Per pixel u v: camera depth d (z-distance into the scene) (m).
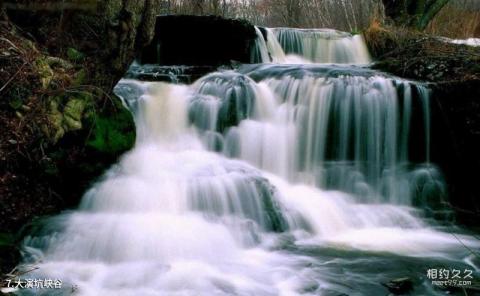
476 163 7.73
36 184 5.76
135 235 5.42
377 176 8.01
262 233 6.15
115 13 6.55
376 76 8.60
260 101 8.39
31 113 5.71
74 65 6.45
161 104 8.00
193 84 8.71
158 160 7.06
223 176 6.65
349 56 12.46
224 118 8.12
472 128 7.75
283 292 4.61
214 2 20.53
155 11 6.90
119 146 6.64
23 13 6.51
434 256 5.68
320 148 8.15
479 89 7.79
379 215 7.07
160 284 4.69
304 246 5.91
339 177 7.90
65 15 6.58
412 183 7.81
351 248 5.88
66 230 5.38
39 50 6.43
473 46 9.88
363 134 8.13
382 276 5.02
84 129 6.22
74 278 4.75
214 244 5.57
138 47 7.03
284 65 9.92
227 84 8.34
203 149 7.87
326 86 8.20
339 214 6.91
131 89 7.98
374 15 14.19
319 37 12.51
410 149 8.19
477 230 6.82
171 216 5.93
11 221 5.37
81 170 6.20
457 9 15.69
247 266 5.21
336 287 4.73
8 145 5.44
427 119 8.12
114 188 6.19
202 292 4.55
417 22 14.05
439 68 8.63
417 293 4.65
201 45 10.69
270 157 7.97
